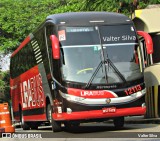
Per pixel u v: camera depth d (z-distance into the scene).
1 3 43.16
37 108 18.98
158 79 19.75
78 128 18.56
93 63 15.15
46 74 16.69
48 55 16.22
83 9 26.77
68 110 14.82
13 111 25.64
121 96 15.06
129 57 15.52
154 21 20.33
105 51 15.34
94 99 14.84
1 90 44.81
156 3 24.12
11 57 25.95
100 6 25.56
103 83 14.97
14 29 41.25
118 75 15.17
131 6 24.38
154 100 20.08
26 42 20.91
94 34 15.46
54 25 15.48
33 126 22.64
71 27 15.39
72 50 15.19
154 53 20.27
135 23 21.28
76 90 14.84
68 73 14.98
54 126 16.34
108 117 15.07
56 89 15.37
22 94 22.38
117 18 15.96
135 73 15.39
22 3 42.78
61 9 38.00
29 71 20.28
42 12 42.19
